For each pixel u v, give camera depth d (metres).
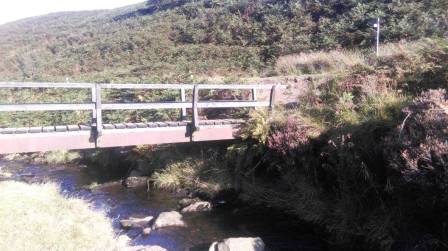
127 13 58.94
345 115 8.39
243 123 10.17
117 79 22.23
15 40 57.03
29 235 6.38
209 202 9.76
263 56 24.11
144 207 9.86
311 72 15.35
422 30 18.12
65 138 8.20
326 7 26.20
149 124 9.15
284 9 29.41
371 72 9.95
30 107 7.66
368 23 21.14
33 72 36.06
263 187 9.70
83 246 6.48
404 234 6.48
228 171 10.59
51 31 60.06
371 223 7.00
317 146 8.52
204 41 30.62
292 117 9.36
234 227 8.51
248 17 31.19
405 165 6.09
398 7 21.34
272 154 9.55
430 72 8.87
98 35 46.12
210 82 14.49
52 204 8.16
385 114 7.85
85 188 11.62
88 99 17.62
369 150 7.28
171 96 13.84
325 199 8.21
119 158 13.87
